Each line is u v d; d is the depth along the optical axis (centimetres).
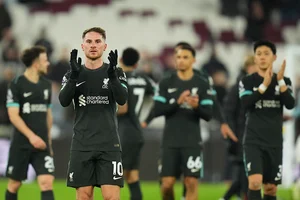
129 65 2778
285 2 6338
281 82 2297
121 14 6159
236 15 6234
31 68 2492
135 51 2778
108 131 1914
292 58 4341
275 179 2366
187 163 2542
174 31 6091
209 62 5153
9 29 5600
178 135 2562
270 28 6188
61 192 3597
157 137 4206
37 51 2488
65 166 4222
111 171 1900
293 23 6328
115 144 1917
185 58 2567
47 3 6122
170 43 6022
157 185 4041
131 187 2756
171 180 2581
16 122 2422
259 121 2348
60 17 6059
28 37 5862
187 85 2578
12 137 2497
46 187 2447
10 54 5272
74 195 3500
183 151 2552
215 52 5225
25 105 2467
